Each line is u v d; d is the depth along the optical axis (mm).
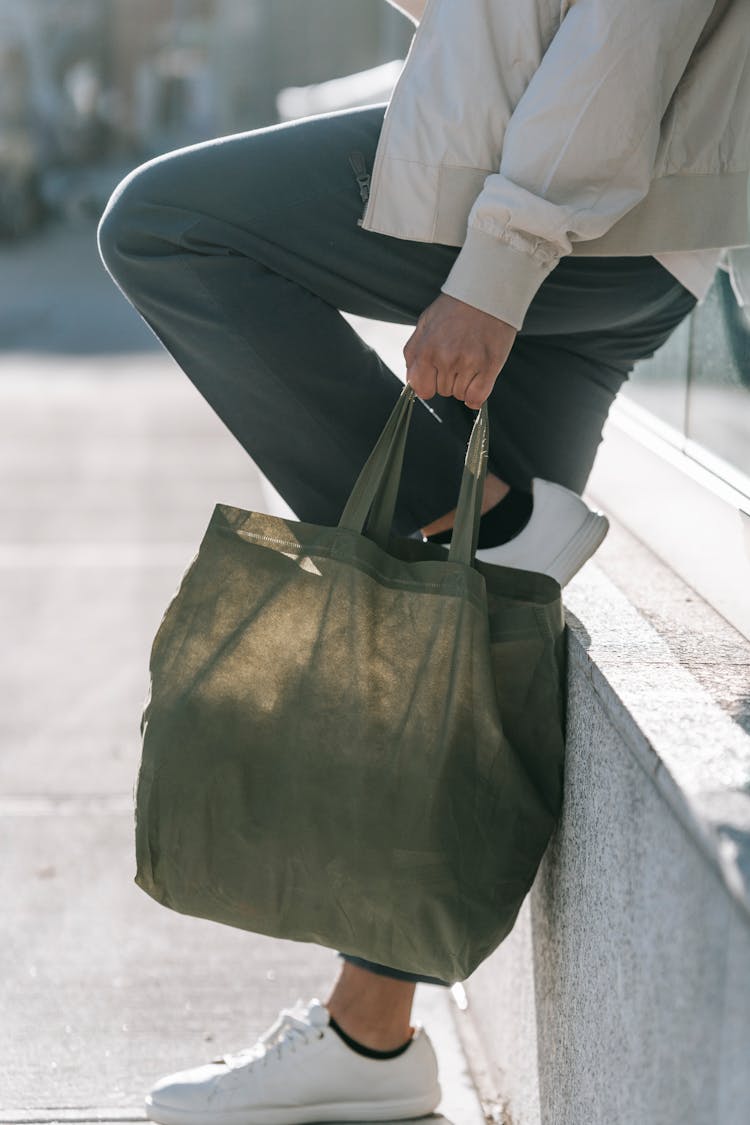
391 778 1493
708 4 1440
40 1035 2029
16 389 8125
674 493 2055
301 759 1508
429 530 1750
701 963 1050
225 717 1525
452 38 1504
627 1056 1260
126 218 1608
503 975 1929
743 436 1763
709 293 1955
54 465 6035
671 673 1436
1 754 3045
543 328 1691
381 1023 1740
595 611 1756
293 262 1630
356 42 22500
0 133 23438
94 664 3615
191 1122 1745
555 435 1858
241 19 25953
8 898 2436
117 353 9797
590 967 1425
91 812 2773
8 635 3828
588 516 1675
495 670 1561
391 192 1538
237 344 1633
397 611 1499
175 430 6848
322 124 1637
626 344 1817
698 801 1065
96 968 2223
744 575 1669
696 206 1584
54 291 14180
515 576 1560
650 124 1438
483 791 1521
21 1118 1828
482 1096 1947
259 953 2299
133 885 2500
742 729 1242
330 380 1655
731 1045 980
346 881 1508
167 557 4594
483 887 1521
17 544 4754
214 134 27047
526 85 1499
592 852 1432
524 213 1430
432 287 1660
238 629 1528
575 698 1551
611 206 1461
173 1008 2113
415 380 1508
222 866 1538
